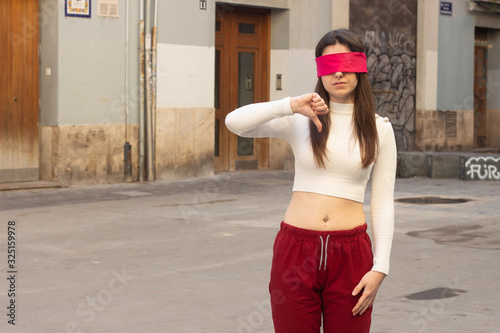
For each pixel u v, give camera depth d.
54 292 6.06
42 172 13.24
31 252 7.72
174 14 14.44
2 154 12.76
